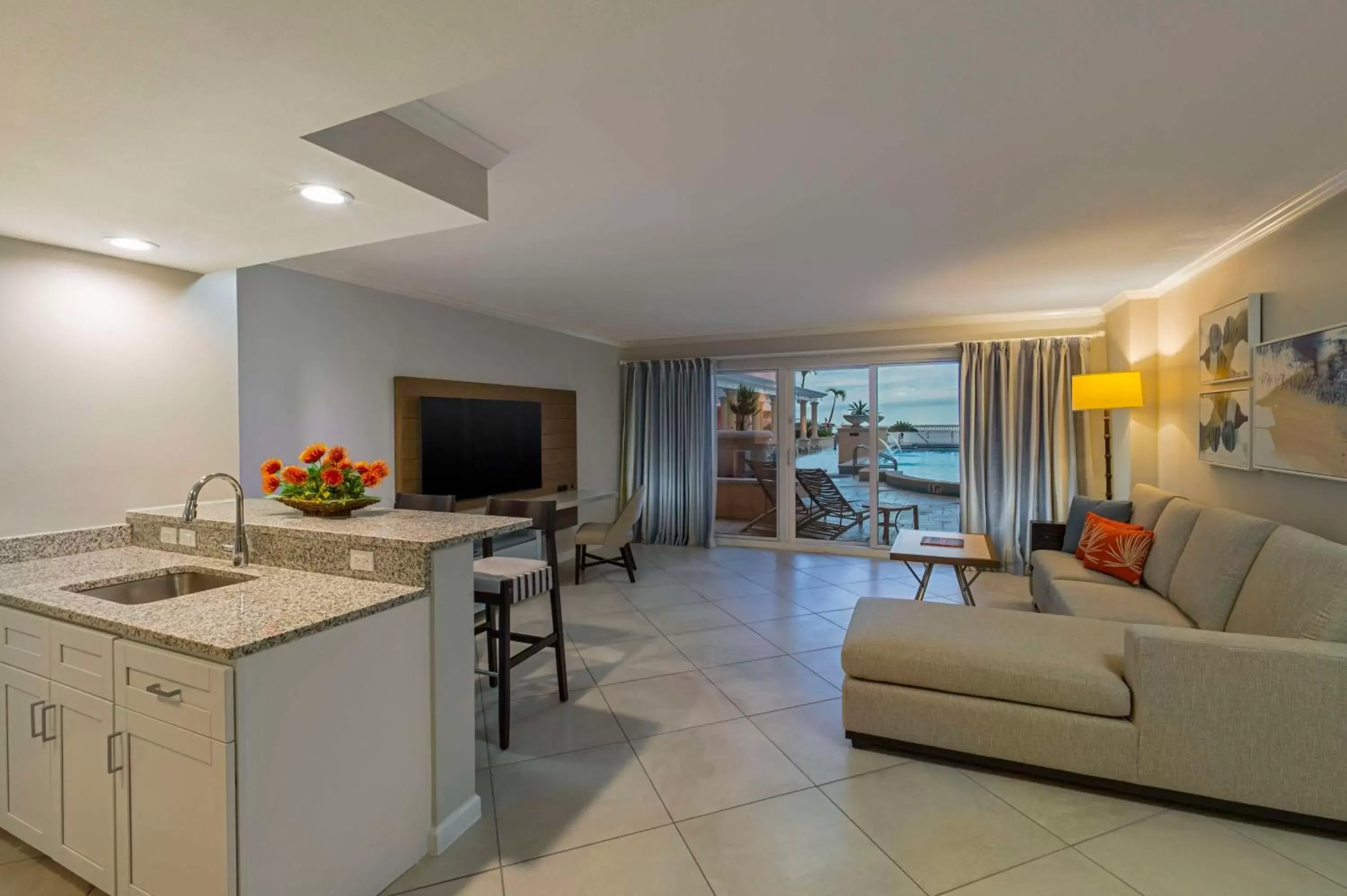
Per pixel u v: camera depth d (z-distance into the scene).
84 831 1.69
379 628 1.77
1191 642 2.03
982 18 1.46
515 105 1.85
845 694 2.50
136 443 2.53
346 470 2.38
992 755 2.29
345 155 1.62
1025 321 5.42
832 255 3.47
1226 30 1.51
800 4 1.39
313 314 3.69
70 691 1.70
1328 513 2.56
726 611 4.40
